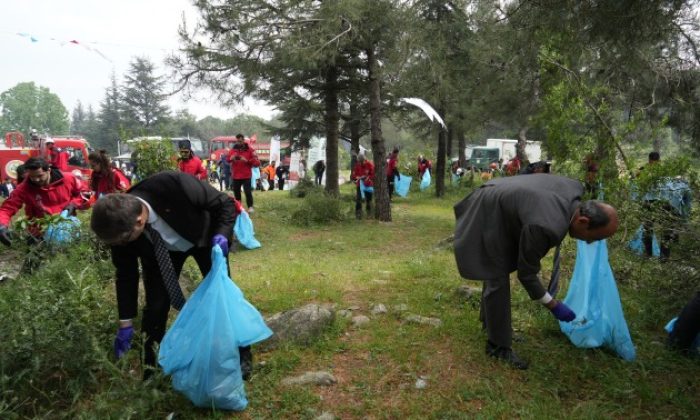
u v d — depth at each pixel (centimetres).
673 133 813
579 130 454
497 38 792
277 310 421
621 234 438
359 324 387
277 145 2434
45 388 273
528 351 340
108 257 428
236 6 971
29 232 431
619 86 705
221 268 265
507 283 314
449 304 437
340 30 967
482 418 259
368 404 275
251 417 264
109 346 307
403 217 1209
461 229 317
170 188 267
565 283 460
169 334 259
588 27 513
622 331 333
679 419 266
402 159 2369
